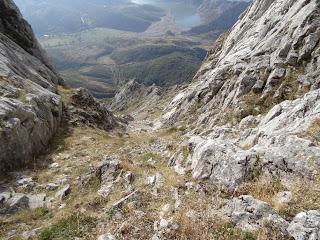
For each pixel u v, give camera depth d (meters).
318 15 43.38
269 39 49.03
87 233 14.95
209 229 12.66
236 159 16.19
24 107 29.95
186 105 57.25
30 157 28.64
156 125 68.44
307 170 14.23
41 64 57.19
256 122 32.53
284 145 16.20
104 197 18.56
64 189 21.38
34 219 18.09
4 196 20.12
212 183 16.30
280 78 40.59
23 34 60.03
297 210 12.44
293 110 22.50
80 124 43.53
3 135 25.08
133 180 20.12
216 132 27.41
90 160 29.58
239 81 45.16
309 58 40.66
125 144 38.03
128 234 13.84
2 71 37.38
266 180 14.89
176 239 12.71
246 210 12.91
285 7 56.66
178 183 17.72
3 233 16.73
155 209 15.84
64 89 54.69
